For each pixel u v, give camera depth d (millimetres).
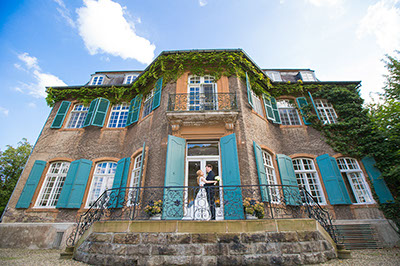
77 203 8531
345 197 8109
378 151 8758
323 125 9812
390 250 6887
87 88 11711
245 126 7852
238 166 6594
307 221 5027
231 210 5949
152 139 8258
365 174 8695
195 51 9391
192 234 4629
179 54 9492
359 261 4859
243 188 6703
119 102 11453
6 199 16172
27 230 8203
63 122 10945
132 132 9930
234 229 4688
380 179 8414
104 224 4965
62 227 8180
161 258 4398
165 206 6000
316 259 4609
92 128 10617
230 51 9438
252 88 9836
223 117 7543
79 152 9938
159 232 4684
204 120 7691
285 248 4578
